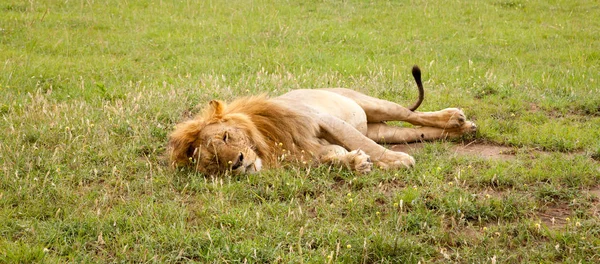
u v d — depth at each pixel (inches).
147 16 971.9
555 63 728.3
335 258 267.4
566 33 893.8
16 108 499.2
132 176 369.1
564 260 265.9
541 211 318.7
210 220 303.9
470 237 287.1
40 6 997.8
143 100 510.0
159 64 717.3
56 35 837.2
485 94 567.2
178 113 488.1
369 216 310.3
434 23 956.0
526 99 540.4
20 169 367.2
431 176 352.8
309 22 944.9
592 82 603.5
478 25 945.5
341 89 449.7
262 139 366.6
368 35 871.1
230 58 734.5
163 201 331.0
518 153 405.7
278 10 1029.8
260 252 272.2
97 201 322.7
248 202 327.6
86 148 403.9
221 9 1031.0
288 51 770.8
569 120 480.1
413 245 275.0
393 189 336.5
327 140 395.5
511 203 315.9
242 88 555.5
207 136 354.0
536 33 893.8
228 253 271.1
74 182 358.6
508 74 655.8
